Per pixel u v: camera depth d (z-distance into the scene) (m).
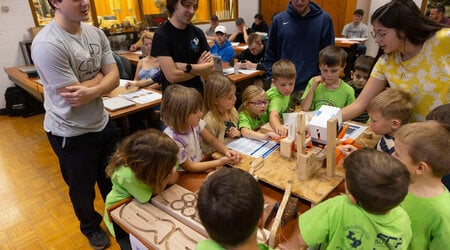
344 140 1.35
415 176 0.88
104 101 2.39
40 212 2.26
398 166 0.73
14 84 4.26
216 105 1.61
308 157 1.09
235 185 0.67
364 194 0.72
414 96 1.28
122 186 1.13
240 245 0.69
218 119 1.61
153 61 3.39
